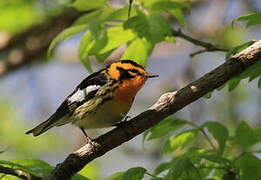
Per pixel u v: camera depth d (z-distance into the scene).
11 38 17.58
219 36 17.97
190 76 16.91
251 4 17.42
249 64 7.44
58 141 17.30
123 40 9.61
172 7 9.61
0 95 17.67
